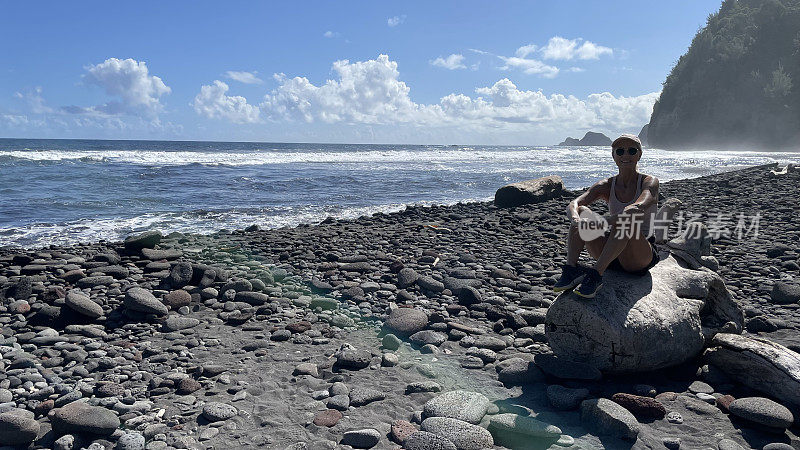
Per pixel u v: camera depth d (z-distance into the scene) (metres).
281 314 5.53
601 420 3.21
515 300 6.13
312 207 15.73
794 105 121.06
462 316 5.52
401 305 5.82
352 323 5.24
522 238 10.16
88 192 17.80
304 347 4.65
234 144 124.31
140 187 19.70
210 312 5.62
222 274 6.64
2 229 11.38
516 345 4.68
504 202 15.40
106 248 8.97
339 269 7.43
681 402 3.57
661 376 3.99
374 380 3.96
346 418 3.37
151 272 7.24
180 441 3.07
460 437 2.99
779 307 5.76
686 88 142.50
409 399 3.65
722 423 3.31
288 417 3.39
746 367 3.74
